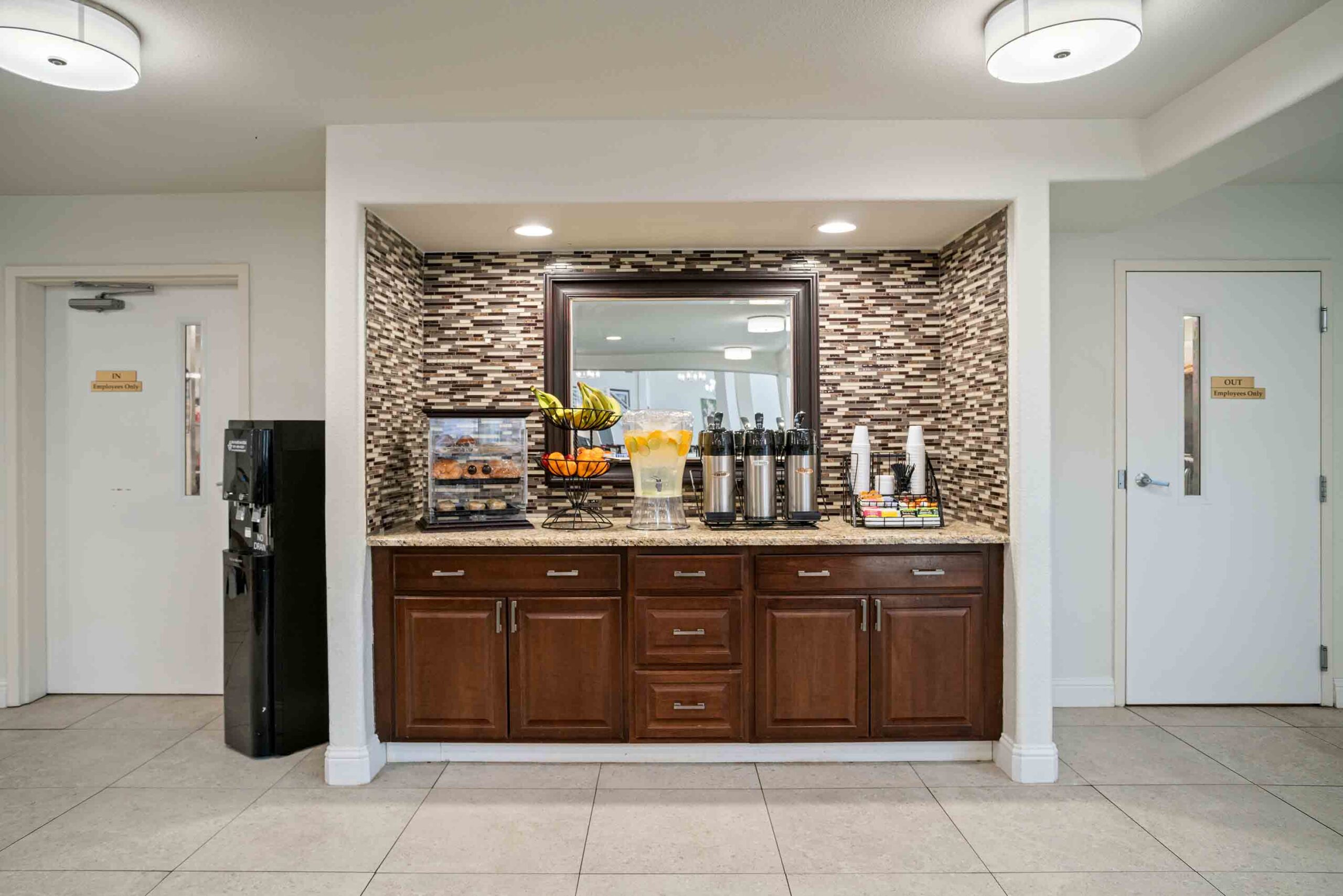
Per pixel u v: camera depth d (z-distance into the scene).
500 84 2.45
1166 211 3.57
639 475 3.13
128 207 3.53
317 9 1.99
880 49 2.24
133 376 3.67
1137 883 2.15
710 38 2.17
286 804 2.63
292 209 3.51
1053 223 3.36
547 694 2.91
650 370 3.52
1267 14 2.06
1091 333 3.56
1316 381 3.56
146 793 2.70
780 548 2.90
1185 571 3.57
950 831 2.44
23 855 2.29
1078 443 3.57
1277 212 3.58
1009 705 2.88
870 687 2.91
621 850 2.33
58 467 3.67
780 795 2.70
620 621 2.90
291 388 3.50
